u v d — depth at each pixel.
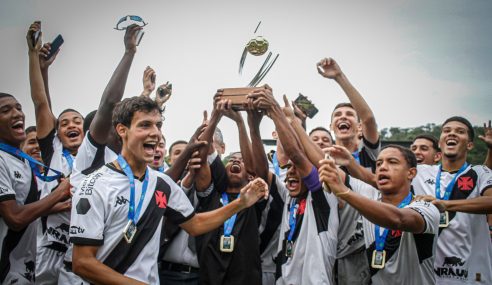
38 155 5.99
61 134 5.21
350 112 5.46
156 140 3.66
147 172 3.77
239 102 4.77
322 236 4.42
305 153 4.76
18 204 4.47
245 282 4.80
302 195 4.68
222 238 4.88
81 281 4.04
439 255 5.24
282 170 5.79
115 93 4.24
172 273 4.99
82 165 4.28
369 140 5.15
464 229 5.18
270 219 5.19
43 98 4.87
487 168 5.42
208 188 5.04
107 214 3.50
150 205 3.66
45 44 5.16
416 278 4.07
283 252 4.65
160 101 5.37
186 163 4.84
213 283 4.80
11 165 4.41
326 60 5.12
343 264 4.64
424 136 6.06
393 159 4.29
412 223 3.74
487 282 5.19
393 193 4.32
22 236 4.48
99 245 3.44
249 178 5.23
